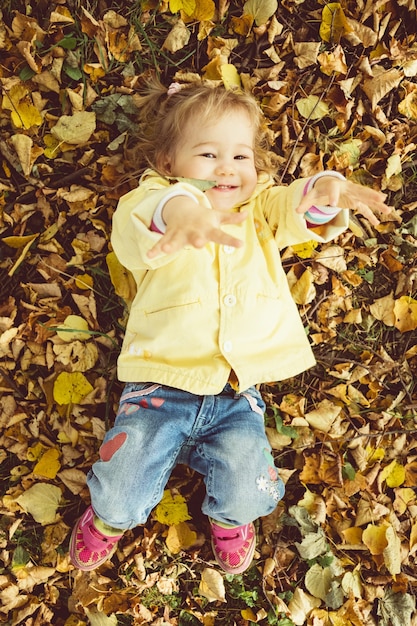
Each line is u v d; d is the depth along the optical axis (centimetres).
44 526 183
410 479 195
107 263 183
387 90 191
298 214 149
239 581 186
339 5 188
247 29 188
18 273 184
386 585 188
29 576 178
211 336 154
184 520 182
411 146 196
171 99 170
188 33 184
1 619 175
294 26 192
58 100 184
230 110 158
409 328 195
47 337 182
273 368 158
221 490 158
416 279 196
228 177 155
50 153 182
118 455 153
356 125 196
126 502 153
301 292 191
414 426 197
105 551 171
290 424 190
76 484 182
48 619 178
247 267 157
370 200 138
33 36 175
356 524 189
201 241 103
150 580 181
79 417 184
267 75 188
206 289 154
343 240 194
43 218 184
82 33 180
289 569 188
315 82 193
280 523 188
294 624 182
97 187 184
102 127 184
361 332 198
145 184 149
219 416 160
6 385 183
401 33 196
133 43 183
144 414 157
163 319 154
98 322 186
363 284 199
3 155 182
